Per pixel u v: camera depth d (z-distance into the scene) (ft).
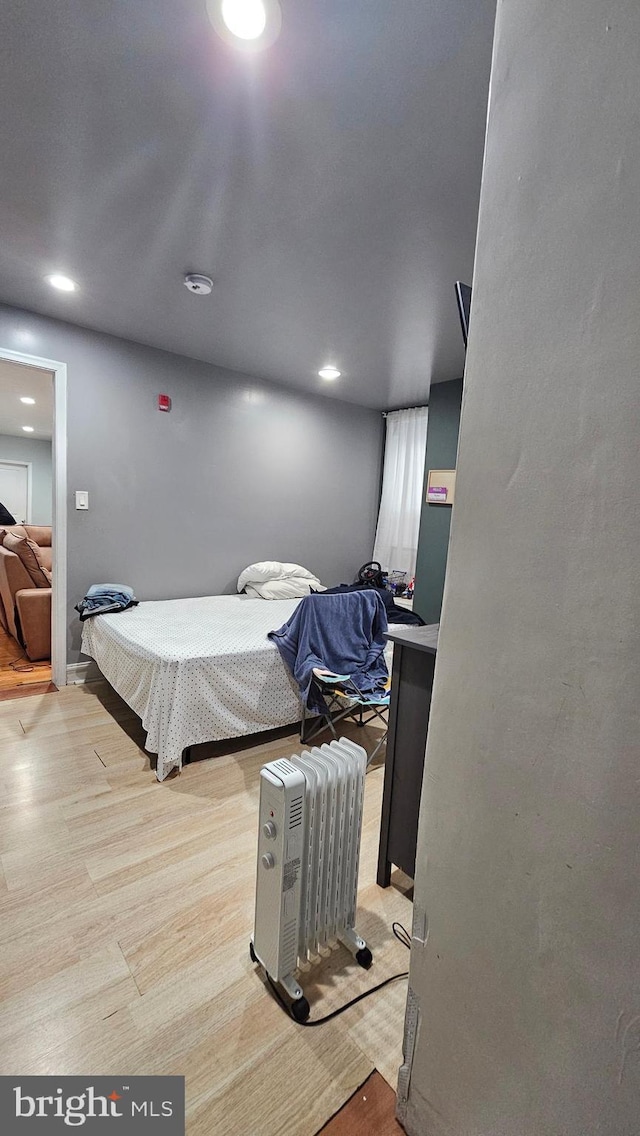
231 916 4.54
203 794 6.49
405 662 4.72
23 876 4.90
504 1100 2.31
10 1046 3.33
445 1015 2.65
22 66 3.90
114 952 4.10
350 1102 3.11
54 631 9.87
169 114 4.33
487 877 2.37
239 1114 3.01
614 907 1.84
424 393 13.11
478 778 2.41
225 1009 3.67
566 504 1.98
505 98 2.23
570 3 1.90
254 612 10.34
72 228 6.17
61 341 9.34
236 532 12.58
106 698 9.47
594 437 1.87
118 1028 3.48
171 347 10.53
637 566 1.75
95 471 10.09
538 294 2.08
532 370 2.11
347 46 3.59
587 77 1.85
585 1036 1.96
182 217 5.88
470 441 2.45
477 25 3.36
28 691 9.71
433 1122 2.74
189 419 11.32
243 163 4.92
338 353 10.32
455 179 5.00
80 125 4.48
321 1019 3.63
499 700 2.29
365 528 15.69
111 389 10.07
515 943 2.24
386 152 4.66
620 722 1.81
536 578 2.11
